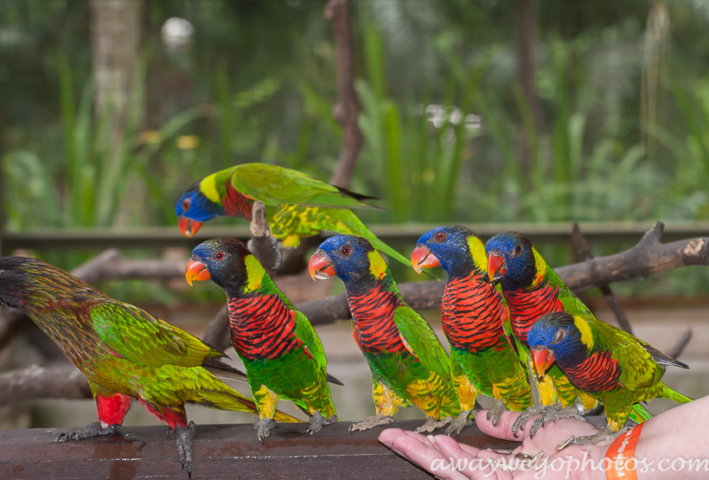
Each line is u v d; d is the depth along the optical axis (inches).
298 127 302.7
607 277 60.2
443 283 67.1
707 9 303.7
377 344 44.2
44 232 129.5
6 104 317.7
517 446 46.7
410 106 203.2
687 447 38.0
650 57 241.6
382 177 197.5
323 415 47.7
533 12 275.3
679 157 230.2
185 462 43.2
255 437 45.5
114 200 195.6
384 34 290.2
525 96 272.8
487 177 302.8
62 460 43.1
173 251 219.8
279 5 319.3
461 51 319.9
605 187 205.6
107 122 206.5
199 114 292.8
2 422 118.9
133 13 236.1
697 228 133.6
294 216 67.0
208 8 321.7
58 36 327.0
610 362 40.0
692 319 165.6
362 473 43.9
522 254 41.9
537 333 39.1
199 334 154.2
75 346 43.2
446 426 48.6
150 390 43.7
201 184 67.8
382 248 67.8
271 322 42.1
